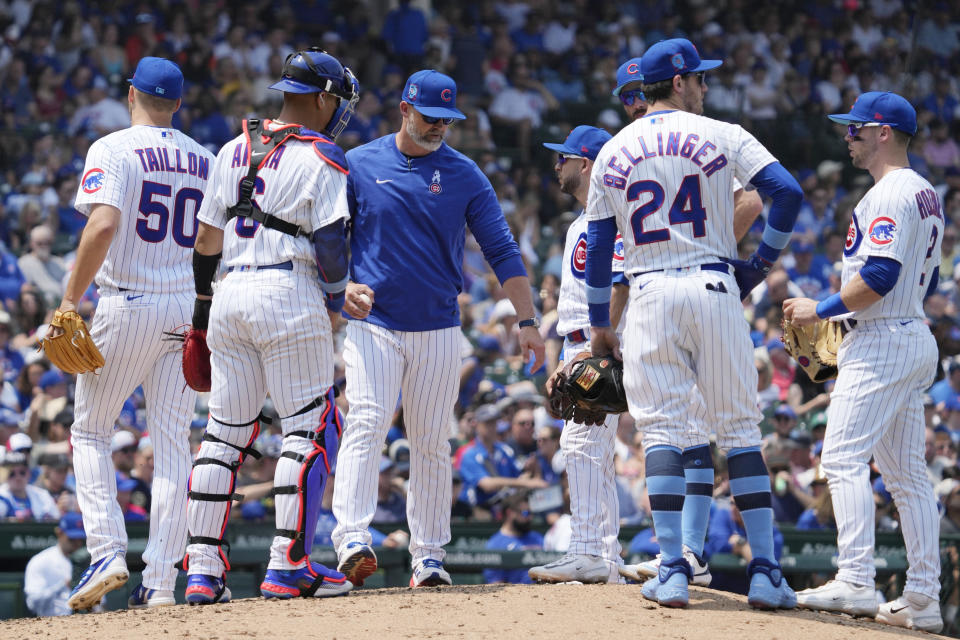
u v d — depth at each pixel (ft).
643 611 50.65
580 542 63.16
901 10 250.37
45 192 165.27
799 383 131.85
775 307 145.79
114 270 60.18
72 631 48.26
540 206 193.26
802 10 245.86
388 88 202.18
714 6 240.94
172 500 60.95
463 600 53.47
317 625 47.47
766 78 221.87
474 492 110.73
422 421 61.00
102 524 59.88
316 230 53.31
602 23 236.22
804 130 211.82
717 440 52.70
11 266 143.95
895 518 106.93
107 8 196.85
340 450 59.41
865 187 200.44
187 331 60.59
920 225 56.85
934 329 149.69
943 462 121.08
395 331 59.47
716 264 51.24
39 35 186.70
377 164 59.72
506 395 130.93
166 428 61.57
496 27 220.64
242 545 95.04
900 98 58.75
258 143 54.80
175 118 178.29
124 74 188.44
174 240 61.36
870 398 57.00
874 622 56.49
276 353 54.19
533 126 208.23
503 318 148.36
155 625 48.57
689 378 51.80
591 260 53.42
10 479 99.96
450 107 58.49
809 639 46.57
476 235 62.08
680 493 51.62
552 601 53.06
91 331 60.95
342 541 57.67
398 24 214.69
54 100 180.65
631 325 52.19
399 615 49.55
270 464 105.29
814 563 101.35
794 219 50.98
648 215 51.42
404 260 59.11
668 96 53.52
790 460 115.75
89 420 61.26
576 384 54.65
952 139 231.50
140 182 59.98
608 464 64.90
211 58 193.77
